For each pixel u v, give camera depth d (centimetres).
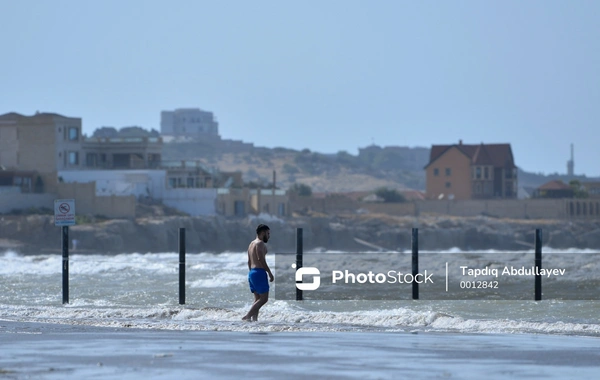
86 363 4044
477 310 7494
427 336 5278
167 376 3694
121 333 5403
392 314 6525
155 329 5716
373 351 4475
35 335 5278
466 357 4266
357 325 6028
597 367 3962
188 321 6372
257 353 4384
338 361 4112
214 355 4306
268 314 6775
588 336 5309
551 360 4181
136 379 3622
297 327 5800
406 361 4131
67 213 8100
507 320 6309
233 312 6750
